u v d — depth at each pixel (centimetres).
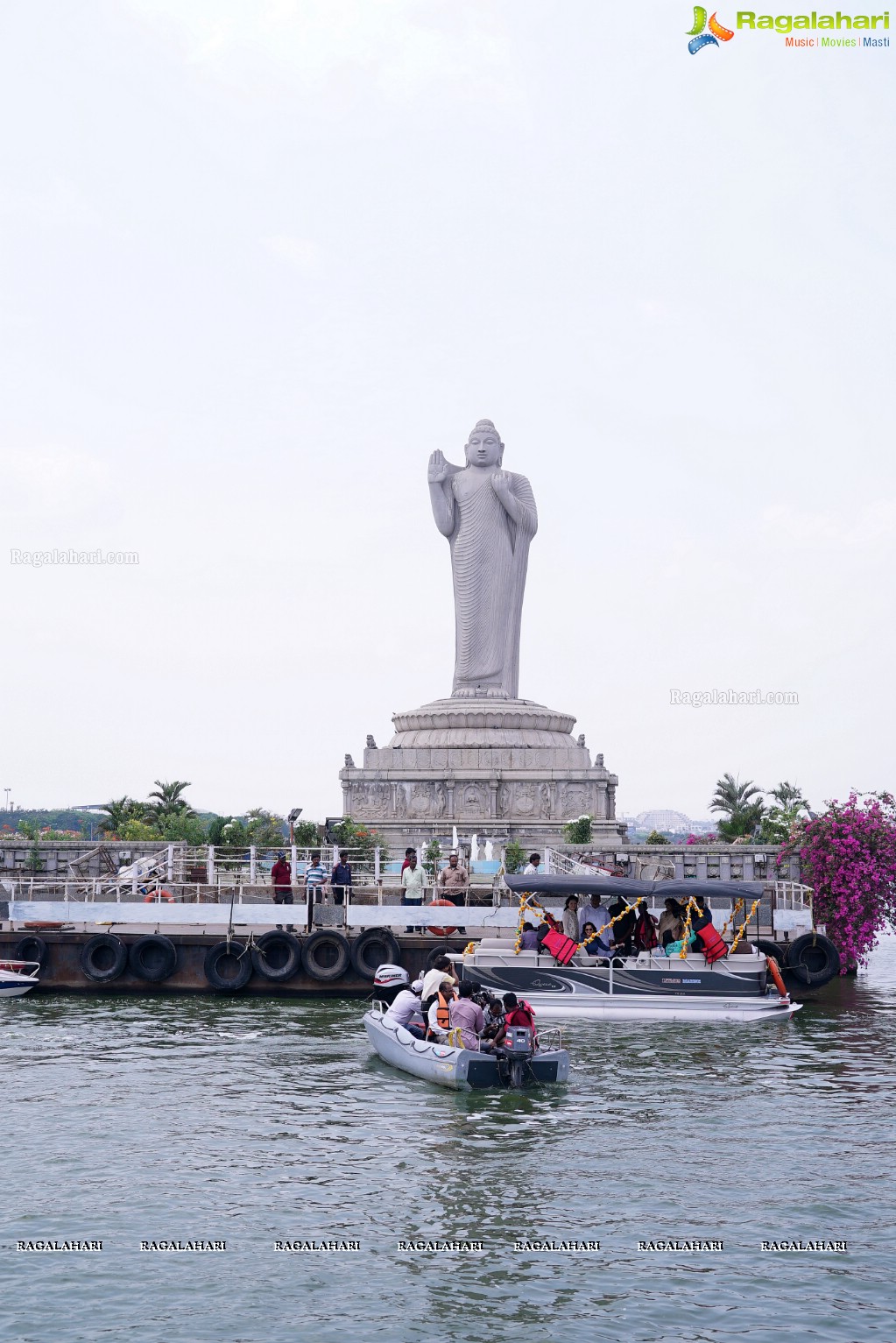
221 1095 2862
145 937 4319
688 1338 1680
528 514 8700
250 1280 1850
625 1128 2602
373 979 4125
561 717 8631
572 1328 1709
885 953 6550
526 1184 2250
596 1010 3850
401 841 7900
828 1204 2147
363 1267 1895
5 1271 1872
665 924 4059
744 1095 2884
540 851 6481
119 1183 2245
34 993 4309
